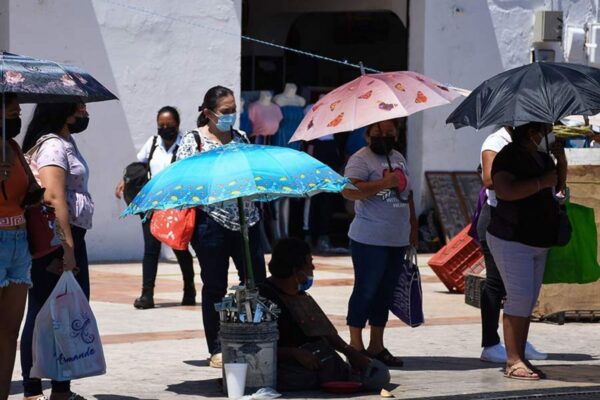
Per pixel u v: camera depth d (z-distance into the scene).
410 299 17.53
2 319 13.55
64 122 14.38
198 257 17.02
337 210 37.88
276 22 41.25
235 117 17.14
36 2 30.14
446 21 37.97
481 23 38.66
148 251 23.06
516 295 16.55
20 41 29.98
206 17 32.94
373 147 17.20
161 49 32.28
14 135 13.29
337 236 37.72
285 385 15.45
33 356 13.97
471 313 23.59
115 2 31.41
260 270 17.09
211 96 17.05
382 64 45.19
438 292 26.84
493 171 16.28
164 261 32.31
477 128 15.45
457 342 19.97
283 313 15.66
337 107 16.59
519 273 16.44
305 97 38.38
